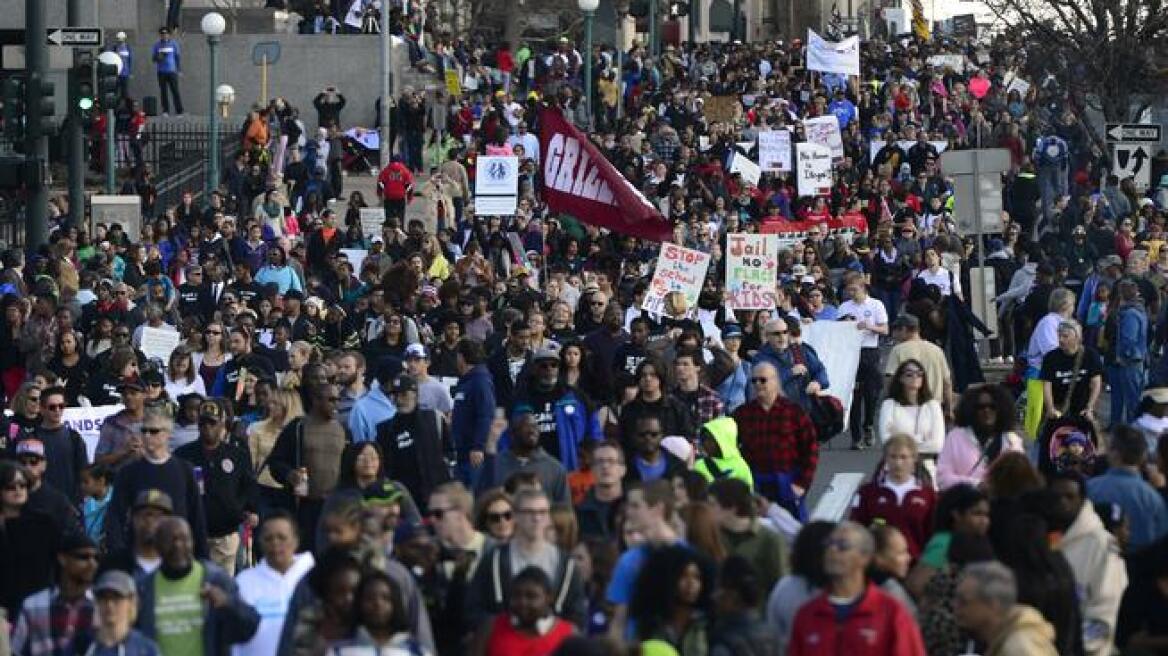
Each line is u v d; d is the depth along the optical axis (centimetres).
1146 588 3562
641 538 3550
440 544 3806
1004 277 9462
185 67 15212
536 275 9806
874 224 11919
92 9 14525
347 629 3378
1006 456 3941
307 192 12412
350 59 15188
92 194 12312
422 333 6975
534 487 3678
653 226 7531
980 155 8669
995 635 3253
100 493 4997
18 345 6919
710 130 13950
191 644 3706
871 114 15238
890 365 6012
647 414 4566
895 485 4262
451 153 13412
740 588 3294
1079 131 12950
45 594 3750
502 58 16462
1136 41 11856
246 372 6053
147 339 6819
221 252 9675
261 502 5075
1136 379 7062
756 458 5019
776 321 6153
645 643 3253
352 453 4262
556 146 7544
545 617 3369
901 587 3616
